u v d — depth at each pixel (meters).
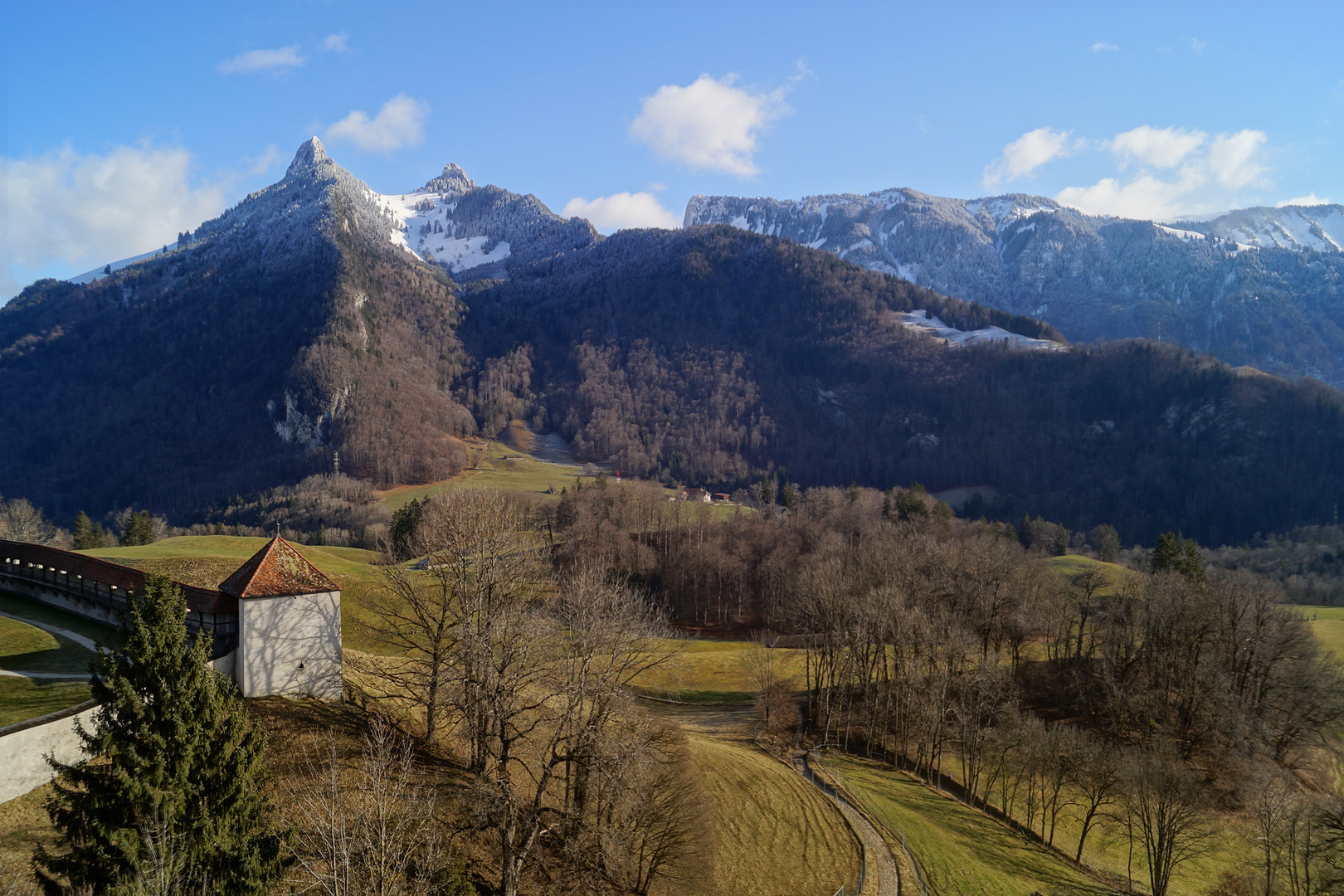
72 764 28.06
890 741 72.62
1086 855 55.47
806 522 142.88
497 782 29.22
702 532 144.62
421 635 47.09
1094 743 63.97
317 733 34.84
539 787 29.64
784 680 85.19
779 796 50.78
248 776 22.92
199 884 20.81
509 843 27.14
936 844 49.38
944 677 69.12
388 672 46.72
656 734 40.34
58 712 28.25
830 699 75.44
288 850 23.22
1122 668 79.50
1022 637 86.50
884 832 49.31
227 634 38.03
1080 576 109.81
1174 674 75.00
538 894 30.22
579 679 31.80
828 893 41.03
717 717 75.00
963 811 58.03
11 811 25.80
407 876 26.00
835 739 71.44
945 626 76.81
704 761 53.47
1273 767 65.38
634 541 140.00
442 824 31.11
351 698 40.72
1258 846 54.81
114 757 21.06
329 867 24.19
